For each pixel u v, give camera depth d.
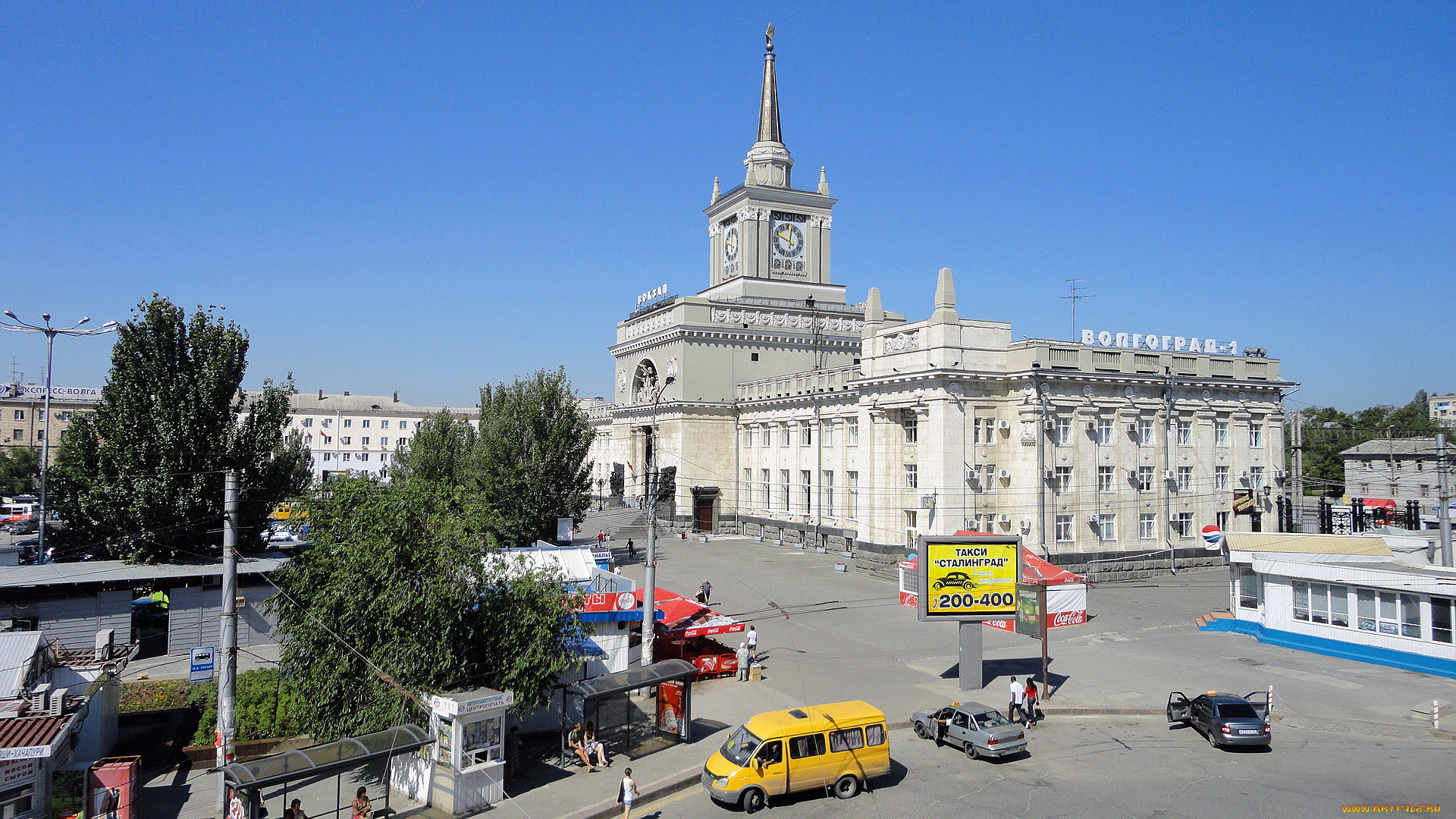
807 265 88.75
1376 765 24.23
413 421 140.25
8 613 32.59
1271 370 62.84
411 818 21.34
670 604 35.84
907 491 57.41
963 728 25.81
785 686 32.28
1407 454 85.94
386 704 22.53
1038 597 30.83
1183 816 20.72
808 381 70.38
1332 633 37.03
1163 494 57.38
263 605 24.89
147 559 36.31
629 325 94.62
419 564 23.45
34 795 19.50
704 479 81.38
